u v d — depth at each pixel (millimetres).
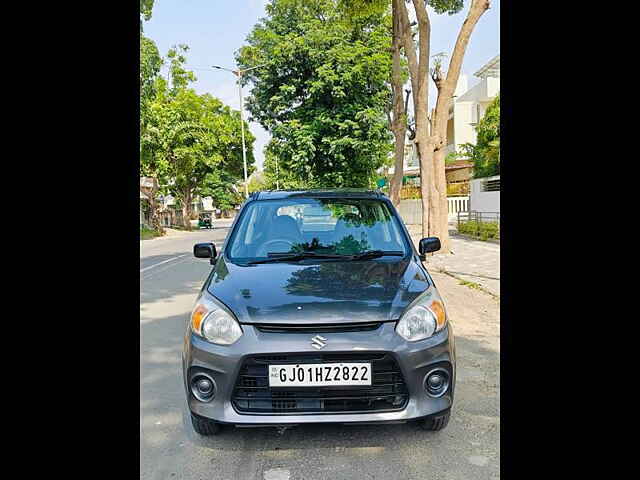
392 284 3299
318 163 15547
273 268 3660
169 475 2889
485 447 3109
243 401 2971
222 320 3029
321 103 15328
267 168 48062
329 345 2869
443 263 11516
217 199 44812
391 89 17750
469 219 21156
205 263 14062
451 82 12180
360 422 2879
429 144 12617
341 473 2867
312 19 17203
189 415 3691
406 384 2920
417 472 2861
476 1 11570
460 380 4258
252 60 30922
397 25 15320
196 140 32062
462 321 6348
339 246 4039
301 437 3285
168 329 6320
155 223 31875
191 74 33562
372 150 15117
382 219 4316
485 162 22031
